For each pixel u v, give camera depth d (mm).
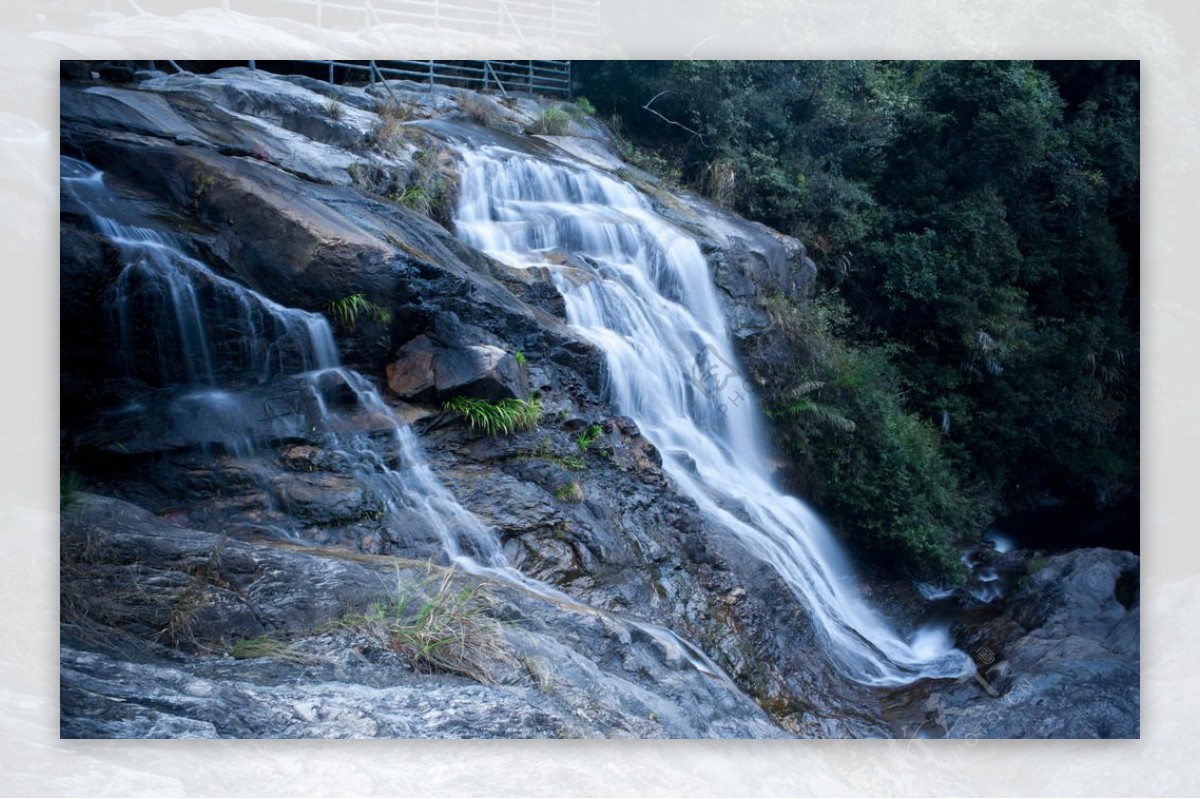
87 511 5168
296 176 7770
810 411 9805
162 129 7359
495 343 7184
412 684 4656
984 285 12500
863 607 8781
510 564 6250
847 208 12508
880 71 13305
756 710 5824
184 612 4699
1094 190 13422
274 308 6570
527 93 12156
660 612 6535
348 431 6402
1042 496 12375
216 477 5906
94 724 4098
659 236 9812
